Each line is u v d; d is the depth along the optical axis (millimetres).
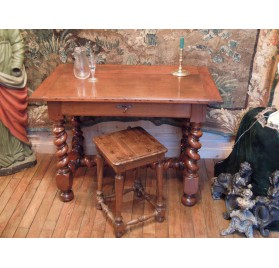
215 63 2555
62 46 2535
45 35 2494
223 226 2240
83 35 2498
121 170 1982
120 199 2057
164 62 2580
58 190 2541
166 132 2830
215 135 2824
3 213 2320
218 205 2414
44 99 2021
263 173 2172
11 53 2455
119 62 2592
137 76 2361
